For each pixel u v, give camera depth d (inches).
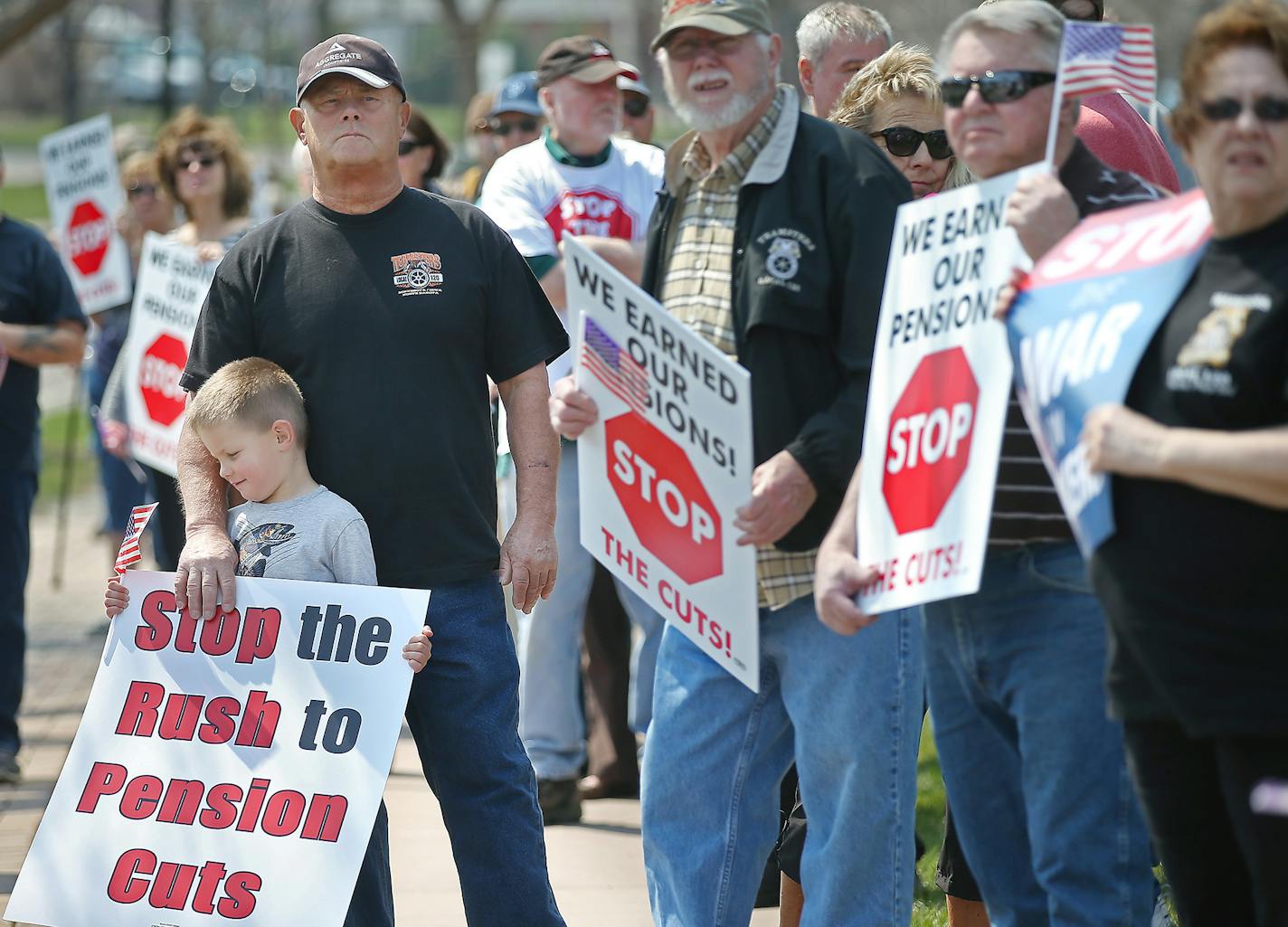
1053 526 399.2
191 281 882.1
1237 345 321.1
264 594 477.1
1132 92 368.2
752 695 468.4
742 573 439.8
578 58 717.3
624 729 797.9
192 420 483.2
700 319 460.1
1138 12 3907.5
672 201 480.1
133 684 484.7
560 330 512.1
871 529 403.9
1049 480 398.6
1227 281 327.6
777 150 450.3
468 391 490.3
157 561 892.0
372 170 482.3
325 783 466.6
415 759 867.4
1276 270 321.4
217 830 470.6
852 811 448.1
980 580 394.6
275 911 462.0
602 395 457.4
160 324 889.5
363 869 494.0
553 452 504.1
